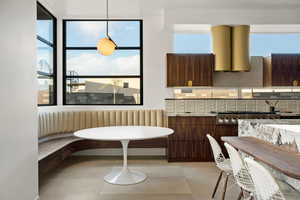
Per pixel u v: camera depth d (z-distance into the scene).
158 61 4.76
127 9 4.40
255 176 1.43
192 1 4.06
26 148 2.26
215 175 3.44
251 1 4.08
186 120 4.22
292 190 1.75
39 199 2.61
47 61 4.46
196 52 4.92
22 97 2.18
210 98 4.81
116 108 4.74
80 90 4.87
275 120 2.81
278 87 4.91
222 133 4.21
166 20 4.50
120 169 3.68
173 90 4.77
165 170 3.68
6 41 1.90
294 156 1.66
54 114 4.18
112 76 4.88
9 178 1.93
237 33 4.47
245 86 4.82
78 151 4.66
